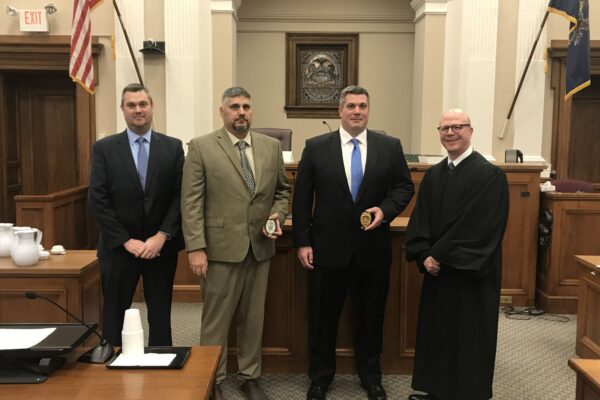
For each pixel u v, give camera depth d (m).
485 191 2.46
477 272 2.42
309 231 2.76
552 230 4.32
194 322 4.07
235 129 2.63
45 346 1.68
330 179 2.66
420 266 2.64
